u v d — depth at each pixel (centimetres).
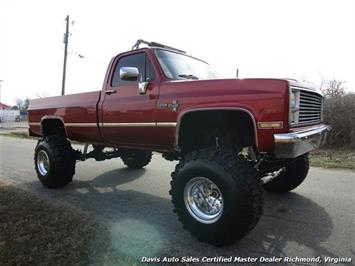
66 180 539
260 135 297
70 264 272
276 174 419
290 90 292
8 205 425
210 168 305
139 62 418
